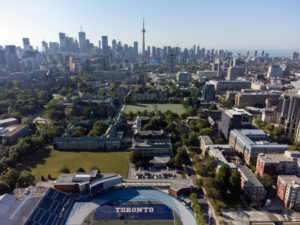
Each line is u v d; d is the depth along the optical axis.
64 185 191.12
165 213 171.62
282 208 178.25
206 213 171.12
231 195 193.75
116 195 192.75
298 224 160.75
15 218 151.75
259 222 162.00
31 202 167.38
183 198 187.50
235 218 165.88
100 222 163.25
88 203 183.25
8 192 185.00
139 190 199.00
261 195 181.88
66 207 178.62
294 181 176.75
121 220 165.25
